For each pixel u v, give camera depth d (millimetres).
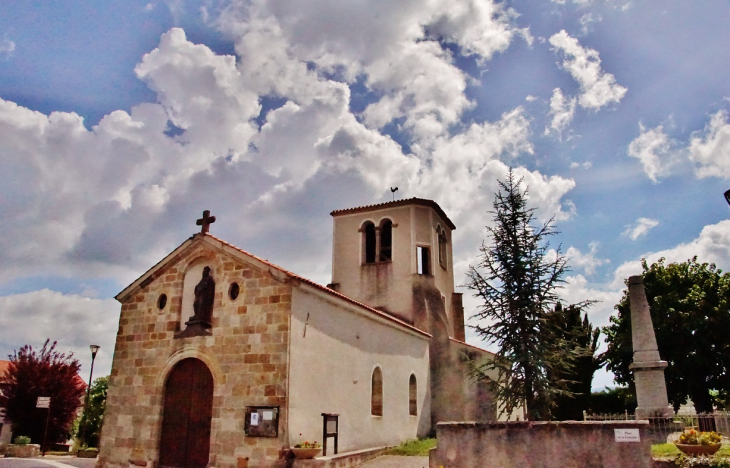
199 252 19969
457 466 14031
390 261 33438
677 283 33500
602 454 13023
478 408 29641
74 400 34875
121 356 20500
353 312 21391
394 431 23594
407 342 26844
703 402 31062
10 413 33156
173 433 18609
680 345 31047
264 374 17172
